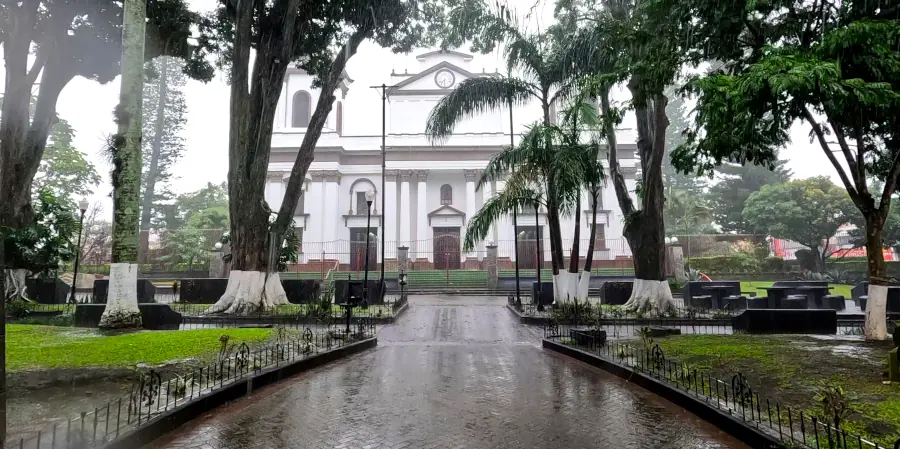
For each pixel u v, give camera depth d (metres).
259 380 6.08
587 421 4.80
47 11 14.91
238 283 14.28
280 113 34.88
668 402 5.46
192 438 4.29
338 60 15.32
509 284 26.28
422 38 16.38
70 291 18.70
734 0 7.30
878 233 8.61
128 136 10.23
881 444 3.61
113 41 15.47
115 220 10.09
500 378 6.79
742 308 15.52
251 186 14.45
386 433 4.43
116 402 4.96
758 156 8.91
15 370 6.12
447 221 33.62
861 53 6.44
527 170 13.66
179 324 11.15
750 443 4.05
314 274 28.67
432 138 14.91
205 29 16.20
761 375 5.99
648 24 8.68
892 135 9.02
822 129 9.13
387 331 12.31
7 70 15.02
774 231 32.38
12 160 15.02
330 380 6.66
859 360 6.75
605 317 13.00
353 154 34.56
